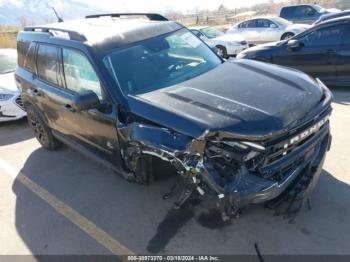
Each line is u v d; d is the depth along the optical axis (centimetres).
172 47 450
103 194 451
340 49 760
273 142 302
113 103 382
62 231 391
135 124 355
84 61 421
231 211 310
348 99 713
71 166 541
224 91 357
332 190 399
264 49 893
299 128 319
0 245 381
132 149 367
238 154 297
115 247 358
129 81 396
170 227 374
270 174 308
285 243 333
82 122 447
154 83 400
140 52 424
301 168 335
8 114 741
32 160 582
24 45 581
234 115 312
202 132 303
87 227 393
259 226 357
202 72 424
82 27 482
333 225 348
